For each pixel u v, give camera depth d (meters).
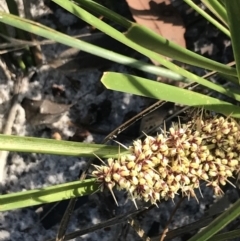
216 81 0.28
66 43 0.19
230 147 0.20
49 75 0.28
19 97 0.28
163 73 0.22
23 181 0.28
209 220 0.25
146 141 0.19
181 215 0.28
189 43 0.28
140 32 0.16
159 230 0.28
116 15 0.20
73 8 0.18
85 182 0.20
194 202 0.28
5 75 0.28
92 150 0.20
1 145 0.18
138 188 0.19
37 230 0.28
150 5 0.27
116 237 0.28
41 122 0.28
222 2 0.21
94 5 0.20
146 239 0.25
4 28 0.26
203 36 0.28
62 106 0.28
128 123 0.24
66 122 0.28
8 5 0.26
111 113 0.28
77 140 0.28
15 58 0.28
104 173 0.19
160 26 0.27
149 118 0.28
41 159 0.28
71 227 0.28
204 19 0.28
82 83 0.29
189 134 0.20
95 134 0.28
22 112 0.28
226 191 0.28
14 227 0.28
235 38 0.17
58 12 0.29
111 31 0.18
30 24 0.18
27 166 0.28
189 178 0.20
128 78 0.18
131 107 0.28
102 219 0.28
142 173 0.19
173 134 0.19
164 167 0.19
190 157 0.20
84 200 0.28
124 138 0.28
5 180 0.28
